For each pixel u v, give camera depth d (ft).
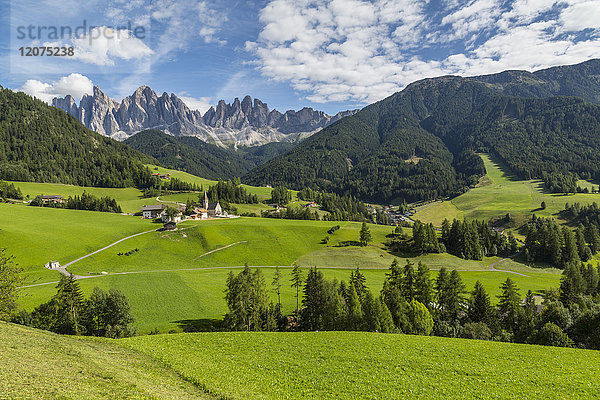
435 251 534.78
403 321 223.51
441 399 104.17
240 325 221.05
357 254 507.71
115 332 199.82
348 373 121.60
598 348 201.67
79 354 109.40
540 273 474.08
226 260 467.11
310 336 166.50
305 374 120.06
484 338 222.28
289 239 545.03
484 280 417.69
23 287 293.43
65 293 199.72
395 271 282.97
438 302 284.00
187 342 152.15
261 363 129.18
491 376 121.80
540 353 146.92
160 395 85.76
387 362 132.87
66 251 413.18
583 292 337.31
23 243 398.42
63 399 68.18
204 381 107.96
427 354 143.02
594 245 548.31
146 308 267.18
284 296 320.09
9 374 75.15
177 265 439.22
